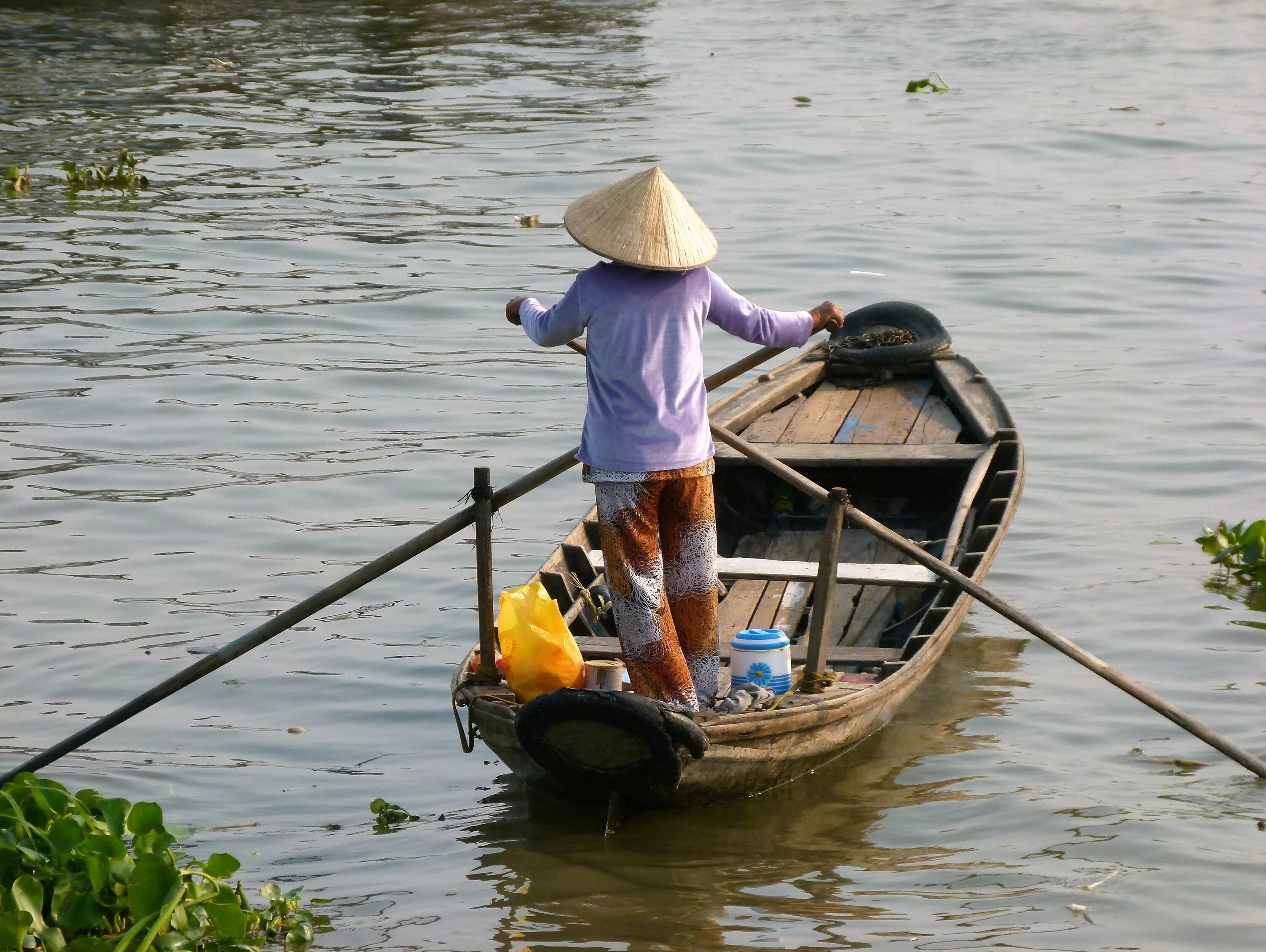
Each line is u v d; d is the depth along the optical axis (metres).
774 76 60.56
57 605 18.58
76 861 11.04
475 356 29.08
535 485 14.13
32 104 54.84
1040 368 27.58
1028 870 12.70
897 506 21.91
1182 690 16.17
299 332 30.42
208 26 73.75
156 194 42.31
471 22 76.12
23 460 23.48
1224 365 27.42
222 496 22.20
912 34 71.31
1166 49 64.31
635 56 66.38
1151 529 20.70
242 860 13.13
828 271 33.78
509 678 14.05
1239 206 38.81
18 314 31.31
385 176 44.31
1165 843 13.07
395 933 11.84
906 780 14.55
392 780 14.81
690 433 13.44
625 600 13.58
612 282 13.25
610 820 13.62
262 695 16.59
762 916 12.05
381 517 21.55
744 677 14.67
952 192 41.16
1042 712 15.91
